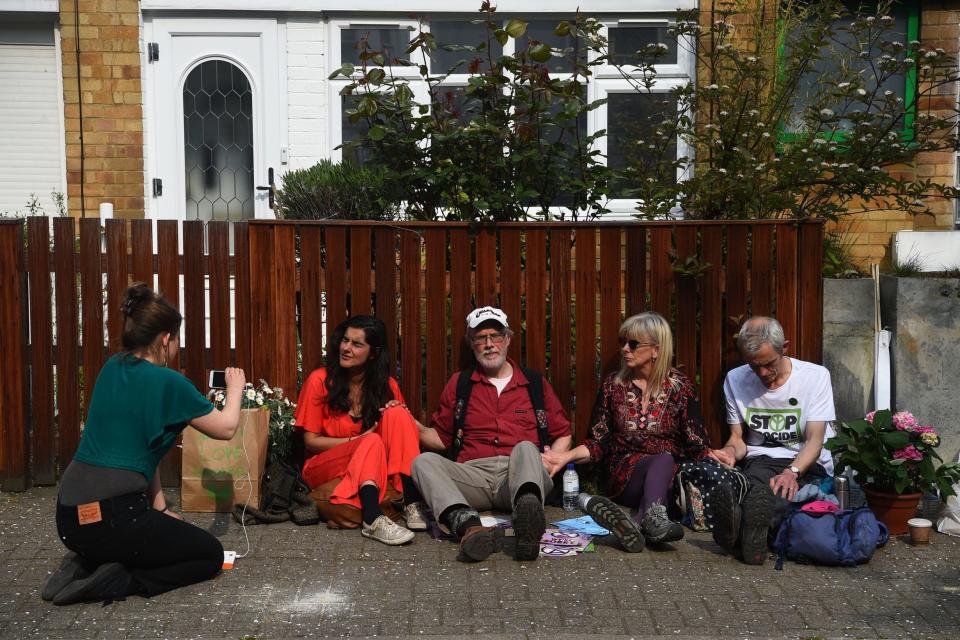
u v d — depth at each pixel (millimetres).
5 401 5922
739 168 6648
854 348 6379
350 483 5387
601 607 4473
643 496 5410
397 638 4137
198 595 4559
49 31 8656
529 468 5230
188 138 8648
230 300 6441
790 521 5027
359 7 8508
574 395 6262
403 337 6125
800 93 7961
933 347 6340
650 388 5715
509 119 6387
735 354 6152
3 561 4910
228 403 4715
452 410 5789
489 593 4617
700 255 6125
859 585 4742
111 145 8562
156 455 4555
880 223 8328
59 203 8586
